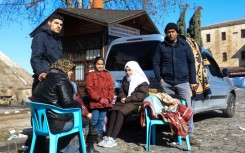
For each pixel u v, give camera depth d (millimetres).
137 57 7770
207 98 8703
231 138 7098
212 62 9625
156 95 6223
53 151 4594
